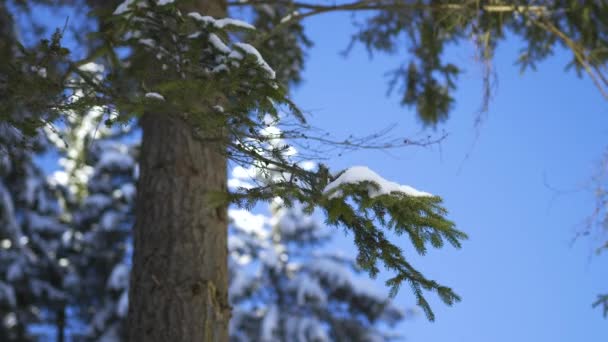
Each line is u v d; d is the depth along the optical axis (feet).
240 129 9.29
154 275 11.26
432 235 8.57
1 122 9.05
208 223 11.83
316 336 47.11
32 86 8.57
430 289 8.71
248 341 47.21
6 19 13.60
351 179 8.41
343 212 8.16
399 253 8.91
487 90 14.93
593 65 18.22
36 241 44.88
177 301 11.01
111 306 45.68
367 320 51.60
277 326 47.11
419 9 19.36
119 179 49.29
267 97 9.12
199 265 11.41
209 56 9.72
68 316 47.16
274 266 49.78
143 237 11.75
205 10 14.06
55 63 9.13
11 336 43.93
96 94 9.07
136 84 9.59
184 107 8.95
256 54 8.94
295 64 22.25
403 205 8.27
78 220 48.34
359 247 8.98
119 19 9.39
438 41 21.15
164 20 9.54
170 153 12.29
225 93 9.38
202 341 10.85
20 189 42.78
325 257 52.85
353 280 50.49
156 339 10.78
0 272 43.21
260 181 9.56
